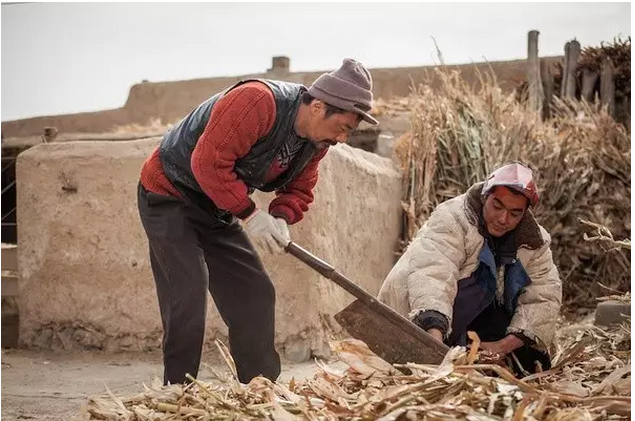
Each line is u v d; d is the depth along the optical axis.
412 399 3.21
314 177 4.59
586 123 10.68
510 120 9.72
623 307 6.04
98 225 7.48
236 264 4.54
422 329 3.96
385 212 8.70
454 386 3.32
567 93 12.86
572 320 9.12
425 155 9.20
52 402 5.39
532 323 4.34
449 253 4.25
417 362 3.93
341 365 6.49
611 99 12.53
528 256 4.38
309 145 4.28
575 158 9.84
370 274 8.17
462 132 9.36
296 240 6.81
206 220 4.39
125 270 7.40
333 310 7.10
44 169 7.64
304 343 6.80
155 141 7.42
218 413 3.39
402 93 15.80
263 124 4.10
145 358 7.25
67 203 7.57
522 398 3.22
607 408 3.36
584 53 12.84
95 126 18.84
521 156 9.55
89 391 5.80
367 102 4.12
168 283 4.37
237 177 4.20
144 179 4.40
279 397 3.65
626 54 12.52
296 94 4.18
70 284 7.56
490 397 3.18
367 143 10.21
